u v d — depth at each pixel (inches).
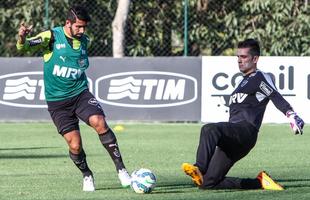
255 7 2449.6
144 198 987.3
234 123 1019.3
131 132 1966.0
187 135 1903.3
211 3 2485.2
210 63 2095.2
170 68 2110.0
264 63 2076.8
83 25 1029.8
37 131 1994.3
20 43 1022.4
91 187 1058.1
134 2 2498.8
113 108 2122.3
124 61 2118.6
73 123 1047.6
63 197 1003.3
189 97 2106.3
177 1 2488.9
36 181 1164.5
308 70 2069.4
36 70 2130.9
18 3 2532.0
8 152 1578.5
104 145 1048.8
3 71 2130.9
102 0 2498.8
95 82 2116.1
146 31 2507.4
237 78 2086.6
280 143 1740.9
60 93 1038.4
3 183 1144.8
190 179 1176.8
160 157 1485.0
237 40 2486.5
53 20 2436.0
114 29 2442.2
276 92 1018.7
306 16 2415.1
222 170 1035.3
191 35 2486.5
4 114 2138.3
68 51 1033.5
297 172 1268.5
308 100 2073.1
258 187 1059.9
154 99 2116.1
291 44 2428.6
